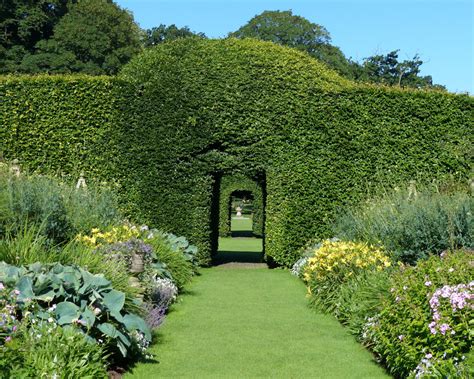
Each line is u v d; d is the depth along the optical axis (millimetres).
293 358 6707
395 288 6449
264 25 44562
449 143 14750
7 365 4398
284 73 14508
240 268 14953
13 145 14711
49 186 10711
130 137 14516
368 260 9125
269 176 14508
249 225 35875
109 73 33688
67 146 14656
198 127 14406
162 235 12445
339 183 14430
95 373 4965
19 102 14750
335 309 8883
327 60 42562
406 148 14656
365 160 14555
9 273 5773
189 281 12008
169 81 14469
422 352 5316
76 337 5156
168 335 7668
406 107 14703
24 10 31953
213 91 14469
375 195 14141
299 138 14438
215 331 7922
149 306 8266
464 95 14883
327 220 14336
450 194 12172
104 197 12781
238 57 14586
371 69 38938
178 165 14422
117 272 7164
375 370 6285
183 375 6000
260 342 7387
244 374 6098
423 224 10211
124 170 14508
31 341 4809
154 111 14438
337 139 14484
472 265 6172
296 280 12703
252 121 14469
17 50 31641
